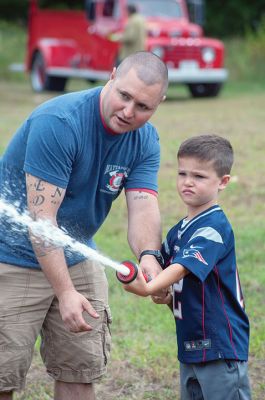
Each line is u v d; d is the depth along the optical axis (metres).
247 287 6.82
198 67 18.89
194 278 3.71
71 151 3.71
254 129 13.62
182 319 3.86
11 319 4.00
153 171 4.15
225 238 3.77
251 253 7.60
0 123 14.57
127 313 6.39
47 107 3.76
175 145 12.16
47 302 4.05
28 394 5.25
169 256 3.96
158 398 5.18
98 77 19.39
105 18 19.33
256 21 32.28
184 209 9.03
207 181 3.76
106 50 18.98
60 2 31.89
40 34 21.38
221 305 3.80
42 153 3.67
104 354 4.21
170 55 18.50
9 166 3.92
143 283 3.53
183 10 19.52
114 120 3.71
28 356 4.05
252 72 24.14
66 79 21.30
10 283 4.00
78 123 3.72
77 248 3.63
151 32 18.42
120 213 9.07
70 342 4.11
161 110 16.78
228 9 32.31
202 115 15.60
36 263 3.98
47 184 3.68
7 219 3.94
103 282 4.21
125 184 4.14
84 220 4.01
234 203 9.30
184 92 21.88
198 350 3.82
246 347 3.89
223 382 3.82
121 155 3.96
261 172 10.48
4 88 22.92
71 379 4.18
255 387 5.21
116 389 5.30
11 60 26.86
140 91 3.61
